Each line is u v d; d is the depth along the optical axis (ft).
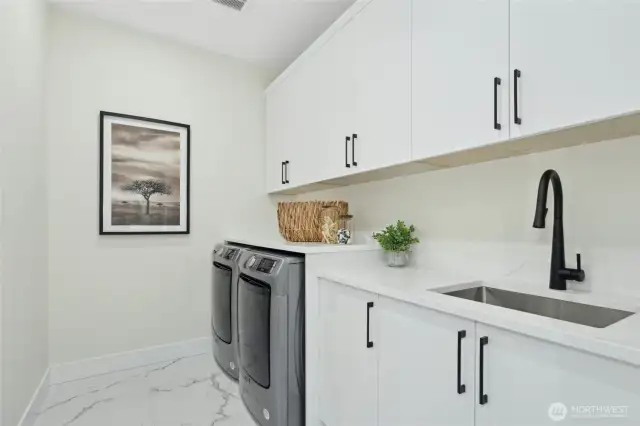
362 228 7.97
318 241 7.57
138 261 8.46
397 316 4.25
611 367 2.43
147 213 8.54
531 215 4.85
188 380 7.68
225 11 7.70
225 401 6.79
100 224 7.96
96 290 7.94
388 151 5.49
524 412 2.94
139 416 6.24
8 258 4.91
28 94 5.97
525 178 4.91
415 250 6.57
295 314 5.70
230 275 7.67
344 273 5.56
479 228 5.50
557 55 3.45
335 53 6.81
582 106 3.27
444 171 6.08
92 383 7.48
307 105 7.86
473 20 4.22
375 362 4.56
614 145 4.07
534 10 3.63
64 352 7.55
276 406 5.56
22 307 5.59
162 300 8.75
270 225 10.38
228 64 9.83
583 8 3.27
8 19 4.97
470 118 4.25
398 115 5.30
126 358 8.24
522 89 3.73
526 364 2.92
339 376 5.21
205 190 9.41
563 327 2.75
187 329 9.07
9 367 4.95
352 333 4.98
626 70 2.99
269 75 10.54
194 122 9.27
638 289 3.87
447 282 4.88
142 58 8.56
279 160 9.25
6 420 4.82
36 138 6.48
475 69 4.19
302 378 5.73
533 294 4.53
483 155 4.99
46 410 6.42
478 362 3.30
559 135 3.88
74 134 7.71
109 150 8.10
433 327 3.77
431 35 4.75
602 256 4.16
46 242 7.22
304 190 9.59
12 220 5.10
